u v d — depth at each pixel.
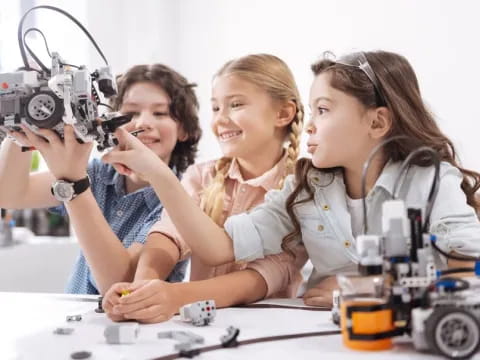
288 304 0.74
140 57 1.85
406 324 0.49
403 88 0.77
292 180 0.84
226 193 0.98
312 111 0.78
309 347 0.51
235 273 0.77
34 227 1.97
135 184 1.12
